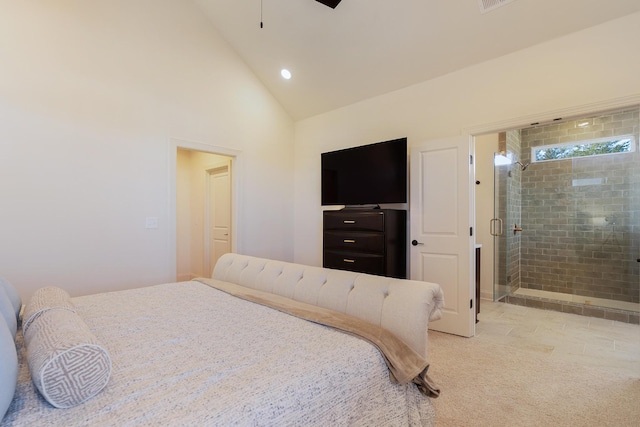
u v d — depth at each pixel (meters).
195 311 1.67
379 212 3.05
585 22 2.32
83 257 2.78
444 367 2.28
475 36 2.70
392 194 3.27
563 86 2.46
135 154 3.09
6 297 1.34
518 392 1.94
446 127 3.14
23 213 2.51
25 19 2.52
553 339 2.86
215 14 3.57
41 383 0.81
